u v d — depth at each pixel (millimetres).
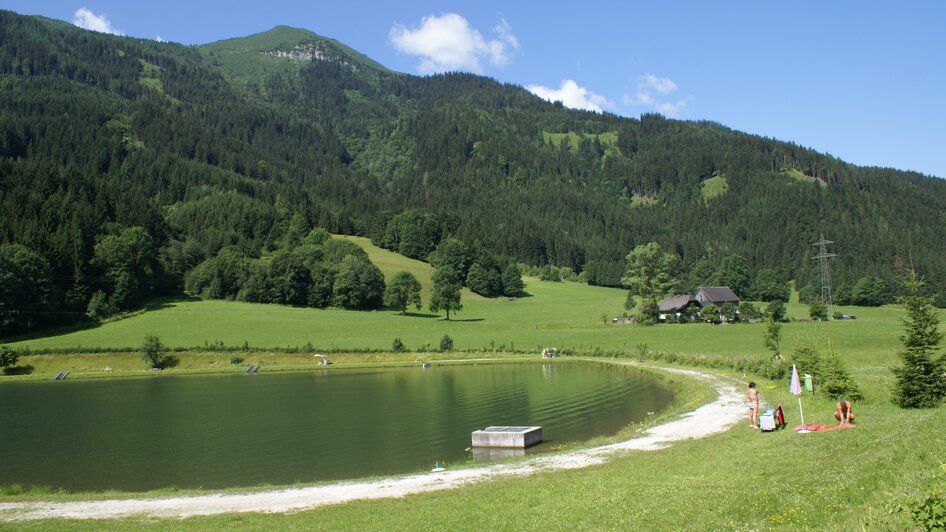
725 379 61531
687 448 30609
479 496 23984
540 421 49188
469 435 44812
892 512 12992
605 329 127625
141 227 159500
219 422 54469
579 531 17609
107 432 51281
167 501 27812
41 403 69812
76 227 148250
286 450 42000
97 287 140125
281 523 22312
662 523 17156
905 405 37188
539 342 114438
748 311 132500
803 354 55312
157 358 104938
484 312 162250
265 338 120812
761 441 29812
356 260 168125
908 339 37938
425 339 121750
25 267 121375
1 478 37062
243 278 161625
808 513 15383
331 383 82688
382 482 29297
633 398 57906
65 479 36469
